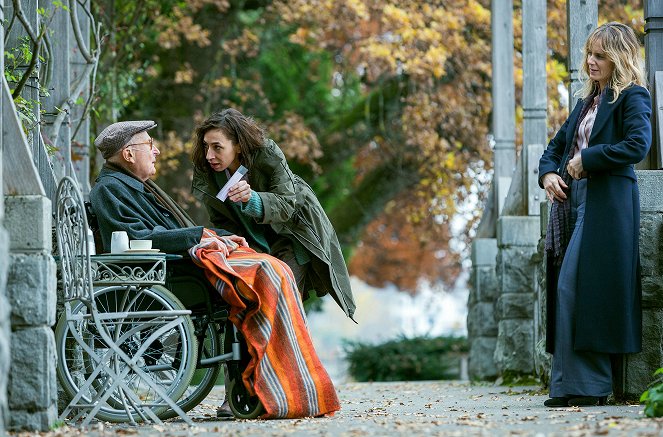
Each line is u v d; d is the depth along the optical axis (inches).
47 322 432.8
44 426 429.7
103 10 1012.5
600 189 528.7
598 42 536.4
